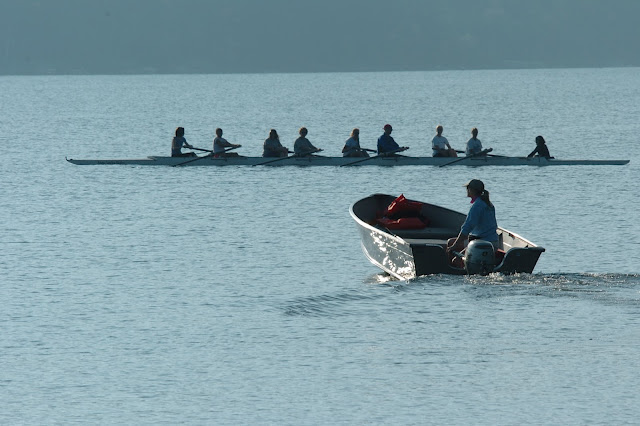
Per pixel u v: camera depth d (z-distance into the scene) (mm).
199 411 42031
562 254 74688
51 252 76750
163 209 99375
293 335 52969
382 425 40375
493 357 48656
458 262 65500
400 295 60656
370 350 50125
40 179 124312
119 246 79375
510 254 62656
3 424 40688
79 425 40562
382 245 67562
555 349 49844
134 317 57094
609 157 159125
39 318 56750
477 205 64625
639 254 74188
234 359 48938
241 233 85250
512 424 40250
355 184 118062
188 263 72750
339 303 59781
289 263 72625
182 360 48812
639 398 42906
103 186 117000
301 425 40469
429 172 129500
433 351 49812
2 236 83812
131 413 41844
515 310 56938
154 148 186500
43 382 45625
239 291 63562
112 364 48219
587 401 42656
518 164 135875
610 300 58656
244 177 124312
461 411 41719
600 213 94312
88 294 62812
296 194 109625
